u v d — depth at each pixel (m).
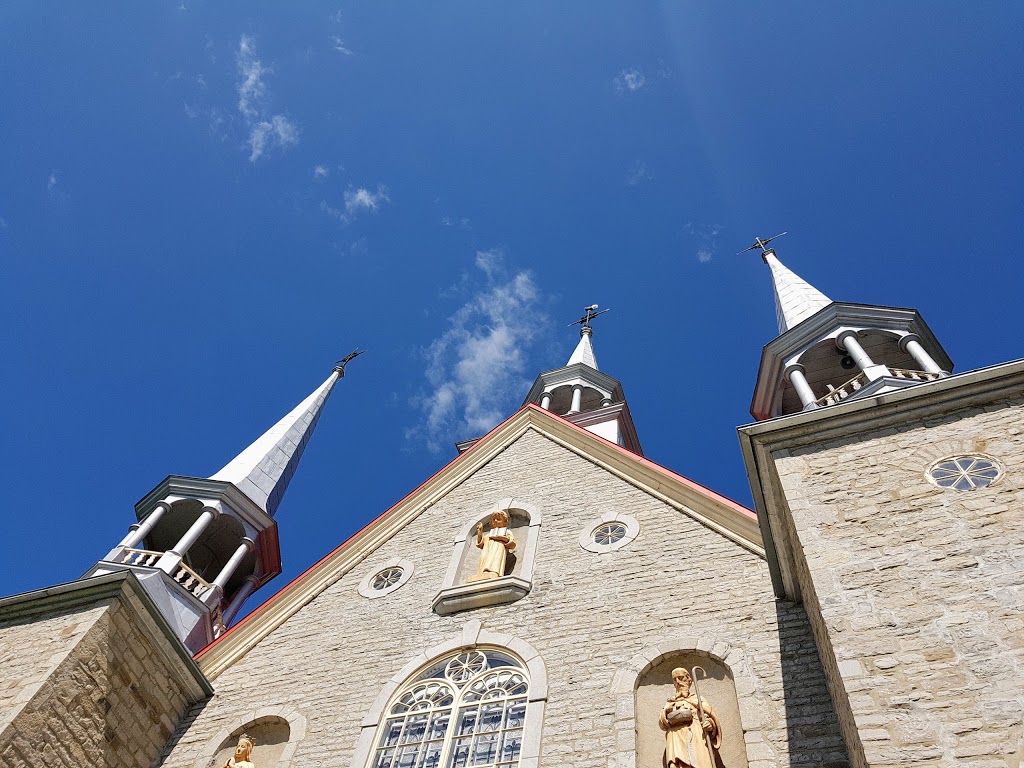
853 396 17.56
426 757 12.77
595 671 13.04
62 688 12.88
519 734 12.59
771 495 12.53
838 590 9.97
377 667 14.73
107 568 19.25
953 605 9.40
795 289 24.42
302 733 13.78
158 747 14.34
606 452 18.36
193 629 19.27
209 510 22.41
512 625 14.52
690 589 14.02
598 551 15.56
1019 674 8.52
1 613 14.62
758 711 11.52
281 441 26.62
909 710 8.53
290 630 16.42
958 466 11.30
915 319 19.89
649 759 11.65
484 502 18.23
